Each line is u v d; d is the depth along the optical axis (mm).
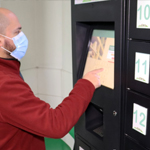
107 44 1465
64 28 2469
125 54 1268
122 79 1312
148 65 1126
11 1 2428
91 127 1742
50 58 2721
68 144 2705
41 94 2896
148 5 1072
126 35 1239
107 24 1479
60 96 2754
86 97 1156
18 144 1171
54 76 2740
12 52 1194
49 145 2525
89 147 1723
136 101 1242
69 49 2418
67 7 2346
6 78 1042
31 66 2789
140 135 1251
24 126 1065
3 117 1053
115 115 1392
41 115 1046
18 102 1021
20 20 2553
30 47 2729
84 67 1660
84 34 1658
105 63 1465
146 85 1156
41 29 2701
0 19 1143
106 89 1436
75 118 1108
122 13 1223
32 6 2641
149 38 1091
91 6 1423
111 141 1473
